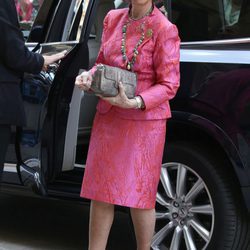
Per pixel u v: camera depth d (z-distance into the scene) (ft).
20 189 29.25
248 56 24.17
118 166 20.33
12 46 19.83
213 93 24.53
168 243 26.71
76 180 28.43
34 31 30.17
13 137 28.60
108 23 21.21
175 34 20.22
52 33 29.12
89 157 21.06
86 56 27.22
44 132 27.37
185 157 25.71
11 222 36.58
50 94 27.02
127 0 21.40
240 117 23.84
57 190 28.12
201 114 24.82
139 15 20.42
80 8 27.63
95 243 21.61
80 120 30.76
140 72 20.25
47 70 27.02
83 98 30.68
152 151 20.40
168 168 26.43
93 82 18.71
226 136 24.20
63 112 27.35
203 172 25.21
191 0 26.35
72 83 27.17
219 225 24.76
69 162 27.96
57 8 29.04
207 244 25.17
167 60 20.01
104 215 21.35
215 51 25.05
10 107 20.18
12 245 32.09
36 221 36.96
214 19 25.68
